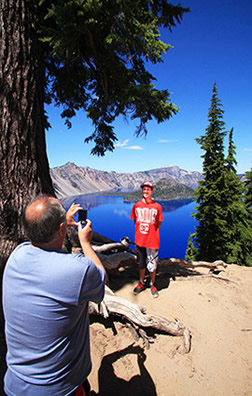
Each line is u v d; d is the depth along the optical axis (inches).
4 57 114.3
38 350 39.5
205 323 123.0
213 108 666.2
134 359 93.7
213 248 605.6
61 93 210.7
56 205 46.9
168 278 172.6
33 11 124.6
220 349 105.5
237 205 617.0
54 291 39.5
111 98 161.3
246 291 168.4
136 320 104.3
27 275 40.8
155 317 108.9
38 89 133.3
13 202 118.1
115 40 127.3
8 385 41.3
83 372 47.0
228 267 220.2
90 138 236.5
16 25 116.3
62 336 41.3
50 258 42.6
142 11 135.1
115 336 105.0
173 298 142.3
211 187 634.2
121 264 166.2
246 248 604.1
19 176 120.9
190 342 106.0
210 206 620.1
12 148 118.3
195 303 140.6
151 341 103.6
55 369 40.7
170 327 108.0
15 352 40.8
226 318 130.2
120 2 112.7
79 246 166.9
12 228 116.3
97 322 113.7
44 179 138.1
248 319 132.4
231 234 606.9
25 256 43.5
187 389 83.4
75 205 57.7
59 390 41.3
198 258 630.5
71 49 124.8
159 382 84.7
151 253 138.3
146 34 128.6
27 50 121.0
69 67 181.2
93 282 44.1
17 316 40.0
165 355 97.1
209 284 170.1
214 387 85.4
